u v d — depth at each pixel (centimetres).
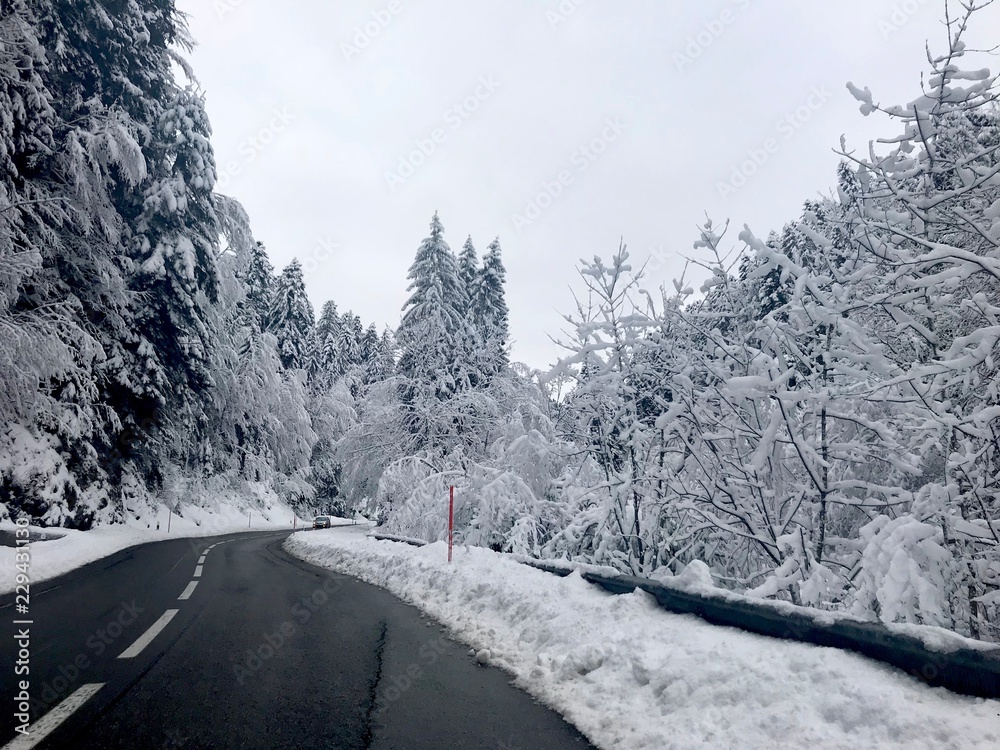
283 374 4272
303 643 557
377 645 559
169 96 2767
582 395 909
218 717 361
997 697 281
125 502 2592
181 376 2741
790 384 720
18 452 1884
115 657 492
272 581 1017
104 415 2256
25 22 1672
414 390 2191
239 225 3162
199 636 575
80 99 2120
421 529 1596
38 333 1600
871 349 577
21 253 1444
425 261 2455
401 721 366
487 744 333
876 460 680
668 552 845
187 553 1620
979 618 540
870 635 344
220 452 3756
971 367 521
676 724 337
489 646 556
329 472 5247
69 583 947
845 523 720
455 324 2419
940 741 265
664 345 789
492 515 1276
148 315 2469
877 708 294
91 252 2136
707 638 438
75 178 1925
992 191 595
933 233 602
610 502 876
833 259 702
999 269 482
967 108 549
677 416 745
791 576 573
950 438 546
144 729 338
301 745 324
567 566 721
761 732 308
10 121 1600
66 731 332
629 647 453
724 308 771
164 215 2575
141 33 2428
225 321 3375
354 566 1227
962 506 571
